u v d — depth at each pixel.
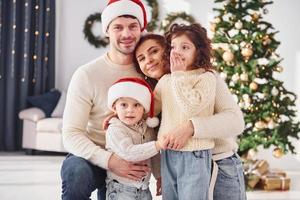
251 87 4.40
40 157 6.57
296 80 6.21
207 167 1.89
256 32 4.51
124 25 2.17
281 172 5.01
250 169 4.70
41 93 7.31
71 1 7.39
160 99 2.01
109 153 2.06
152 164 2.17
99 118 2.22
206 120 1.86
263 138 4.45
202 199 1.86
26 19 7.18
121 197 2.07
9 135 7.18
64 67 7.46
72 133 2.15
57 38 7.45
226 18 5.56
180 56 1.90
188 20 6.96
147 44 2.12
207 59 1.94
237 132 1.94
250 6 4.47
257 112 4.46
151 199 2.17
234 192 2.05
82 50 7.42
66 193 2.12
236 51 4.47
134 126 2.04
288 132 4.43
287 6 6.23
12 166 5.78
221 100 1.96
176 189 1.95
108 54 2.29
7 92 7.16
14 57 7.18
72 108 2.18
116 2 2.19
